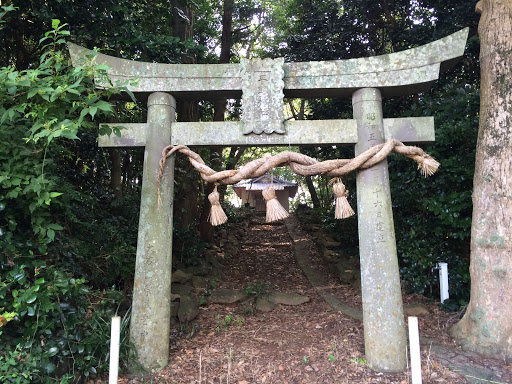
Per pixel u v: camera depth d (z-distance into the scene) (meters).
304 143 3.54
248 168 3.42
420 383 2.50
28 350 2.73
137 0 6.18
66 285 2.97
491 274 3.77
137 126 3.58
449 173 5.22
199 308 5.24
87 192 5.77
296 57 7.96
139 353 3.30
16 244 3.05
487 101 3.98
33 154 3.02
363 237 3.46
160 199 3.46
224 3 9.60
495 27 3.96
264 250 10.15
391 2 7.26
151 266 3.39
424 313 4.80
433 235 5.66
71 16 4.81
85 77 2.88
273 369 3.44
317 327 4.64
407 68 3.49
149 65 3.56
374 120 3.51
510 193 3.75
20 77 2.66
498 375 3.25
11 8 2.95
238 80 3.57
